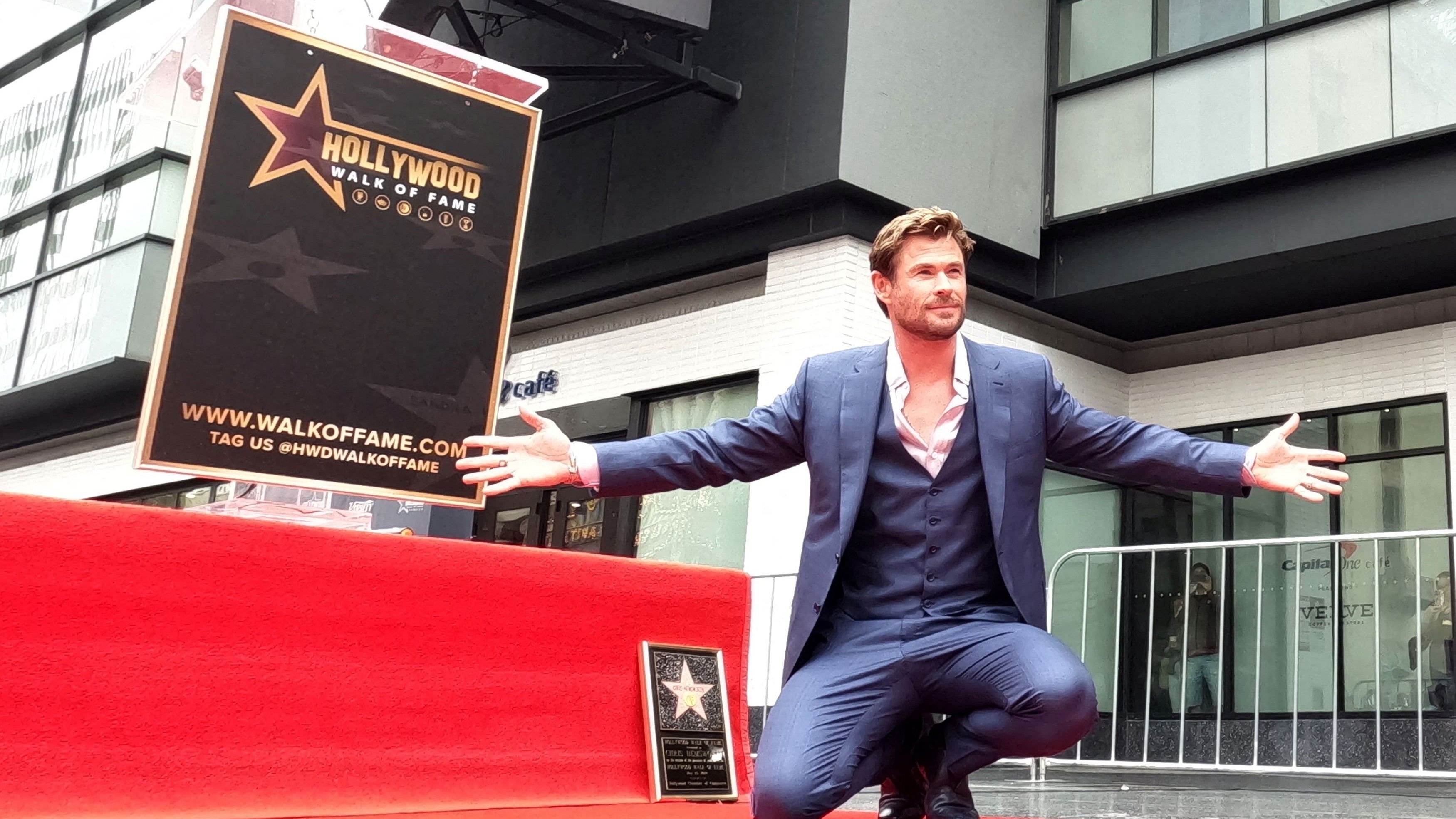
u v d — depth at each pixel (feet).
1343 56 26.35
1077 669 7.77
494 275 11.54
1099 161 29.78
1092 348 32.63
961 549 8.34
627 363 32.17
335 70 10.85
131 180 37.27
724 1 29.55
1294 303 29.40
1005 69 30.09
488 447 8.79
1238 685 28.35
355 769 9.20
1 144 43.14
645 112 30.68
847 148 26.40
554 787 10.19
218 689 8.75
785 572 26.66
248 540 9.04
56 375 37.52
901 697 8.26
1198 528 30.14
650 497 31.55
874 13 27.43
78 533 8.37
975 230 28.53
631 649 11.03
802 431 8.82
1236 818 13.15
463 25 27.86
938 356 8.44
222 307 10.16
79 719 8.18
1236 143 27.55
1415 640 26.40
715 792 10.96
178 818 8.32
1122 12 30.35
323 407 10.52
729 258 29.40
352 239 10.82
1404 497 27.48
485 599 10.13
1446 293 27.76
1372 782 20.39
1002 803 15.24
